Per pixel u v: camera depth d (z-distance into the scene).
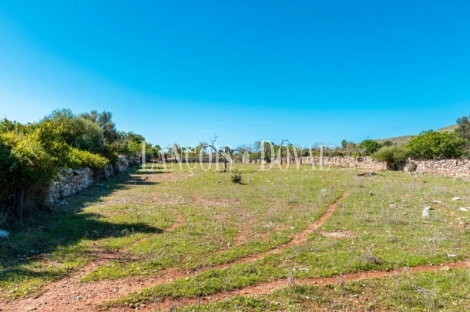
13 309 4.11
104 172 22.50
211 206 11.59
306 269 5.44
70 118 25.45
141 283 4.95
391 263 5.65
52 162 10.01
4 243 6.57
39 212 9.66
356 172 24.06
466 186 14.99
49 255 6.00
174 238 7.30
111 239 7.17
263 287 4.82
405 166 24.58
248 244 6.89
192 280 4.95
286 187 16.36
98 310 4.14
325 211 10.49
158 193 15.52
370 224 8.50
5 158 8.03
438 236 7.10
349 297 4.45
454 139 23.55
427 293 4.41
